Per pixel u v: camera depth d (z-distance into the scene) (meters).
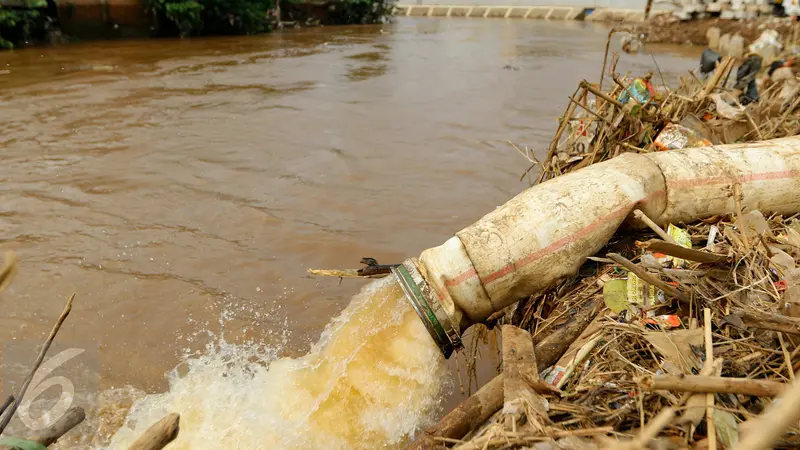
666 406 2.51
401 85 13.52
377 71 15.46
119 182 7.00
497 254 3.33
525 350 2.98
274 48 19.41
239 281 5.04
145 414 3.60
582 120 4.95
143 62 15.39
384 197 6.79
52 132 8.88
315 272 3.63
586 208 3.38
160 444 1.95
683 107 4.74
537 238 3.33
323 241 5.71
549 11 41.16
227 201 6.55
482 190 7.05
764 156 3.69
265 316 4.61
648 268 3.16
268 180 7.21
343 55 18.41
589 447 2.38
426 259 3.49
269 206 6.47
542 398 2.65
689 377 2.36
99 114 9.96
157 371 3.99
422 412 3.47
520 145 8.78
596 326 3.08
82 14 18.83
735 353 2.74
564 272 3.38
